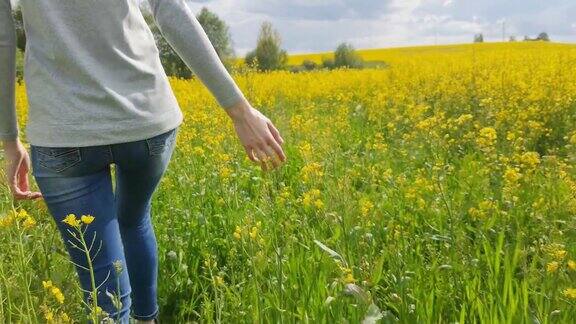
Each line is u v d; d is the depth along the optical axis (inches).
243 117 58.5
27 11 54.5
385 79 378.9
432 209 98.5
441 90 271.6
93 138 54.5
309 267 77.0
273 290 69.0
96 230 57.1
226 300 76.0
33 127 55.7
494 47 1118.4
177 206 112.2
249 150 59.7
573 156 113.8
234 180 124.8
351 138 190.5
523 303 65.8
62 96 54.4
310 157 111.9
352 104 287.1
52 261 83.4
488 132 109.7
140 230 69.2
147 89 57.3
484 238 81.4
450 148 153.6
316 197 87.0
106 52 55.2
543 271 69.6
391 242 84.5
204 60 56.5
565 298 64.7
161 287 88.2
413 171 132.0
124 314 59.7
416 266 77.7
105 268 57.9
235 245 89.0
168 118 58.9
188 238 100.0
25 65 56.1
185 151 143.8
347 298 67.6
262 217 99.3
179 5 56.1
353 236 78.2
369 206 84.1
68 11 53.9
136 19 57.9
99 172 58.4
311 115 238.7
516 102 216.5
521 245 82.9
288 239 78.1
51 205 57.1
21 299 71.4
